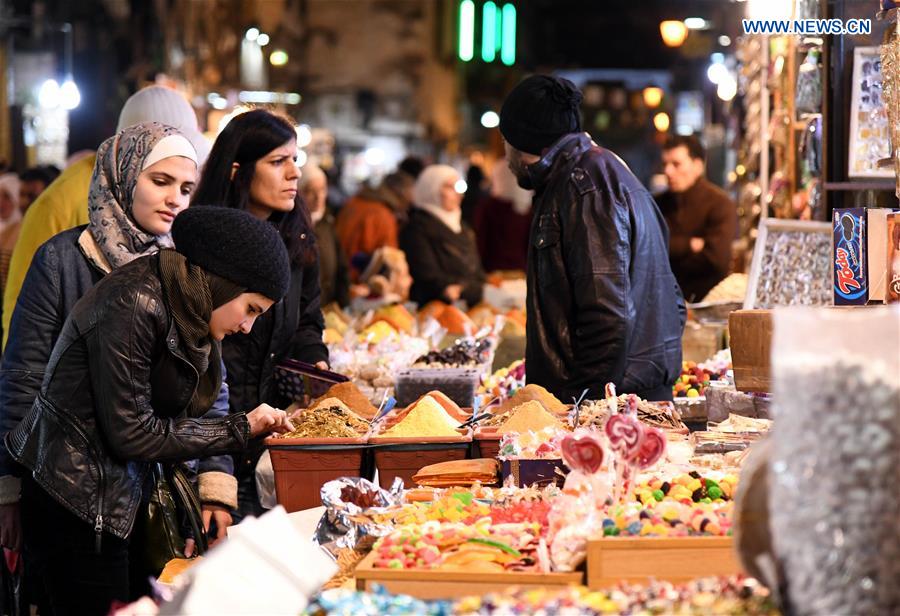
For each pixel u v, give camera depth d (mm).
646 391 5270
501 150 17531
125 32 17562
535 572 2990
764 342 4199
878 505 2250
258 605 2506
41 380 4414
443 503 3732
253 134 5531
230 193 5570
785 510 2283
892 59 4566
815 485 2266
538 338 5262
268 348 5625
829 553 2254
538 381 5266
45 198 6102
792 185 7352
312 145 23328
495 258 13602
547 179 5293
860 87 6023
